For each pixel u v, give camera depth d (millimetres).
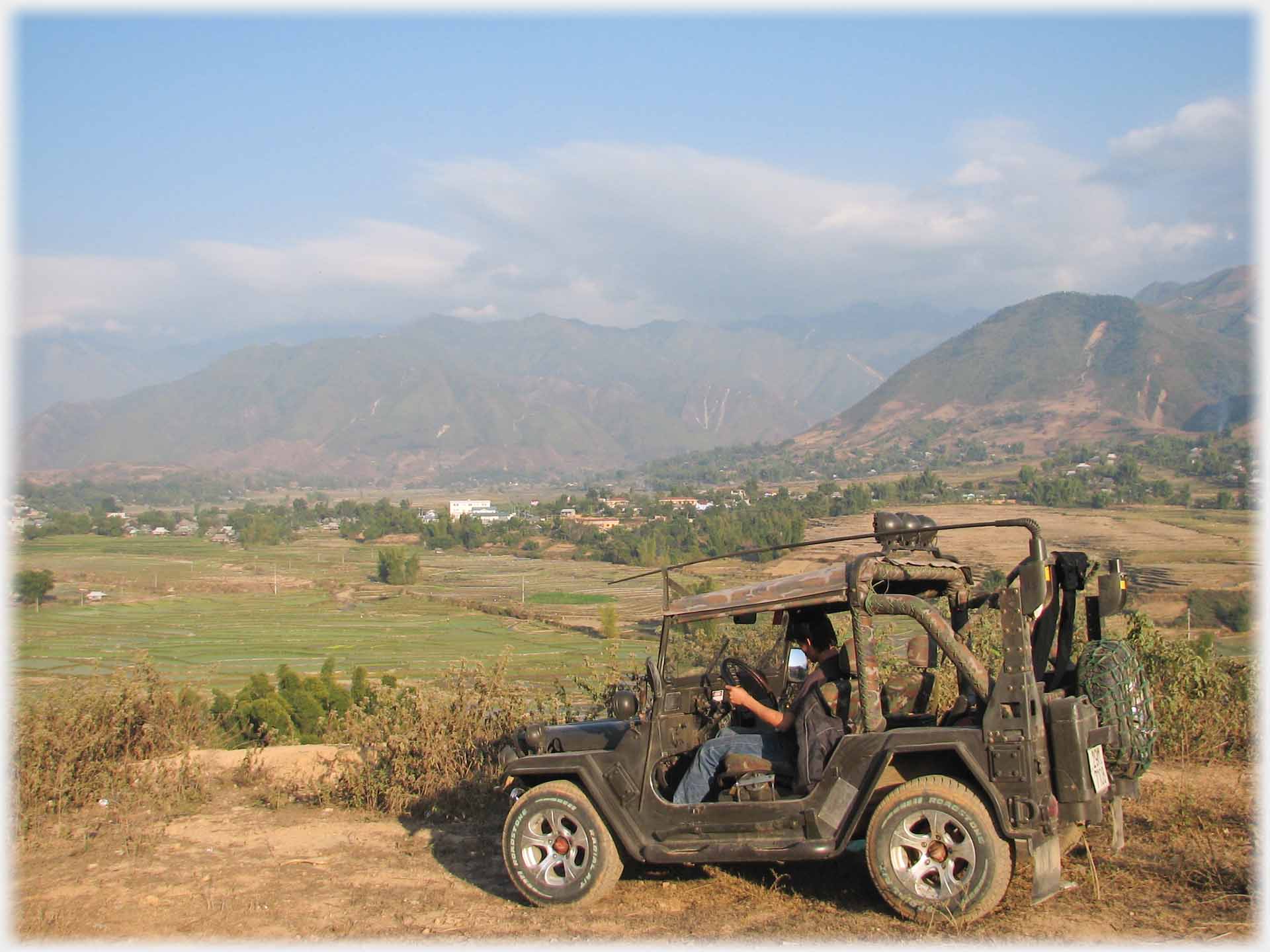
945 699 6773
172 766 9883
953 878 5750
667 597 6973
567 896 6500
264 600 125812
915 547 6383
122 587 135000
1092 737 5723
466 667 10195
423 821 8641
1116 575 6195
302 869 7387
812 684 6469
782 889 6539
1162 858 6582
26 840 8070
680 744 6777
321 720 12766
